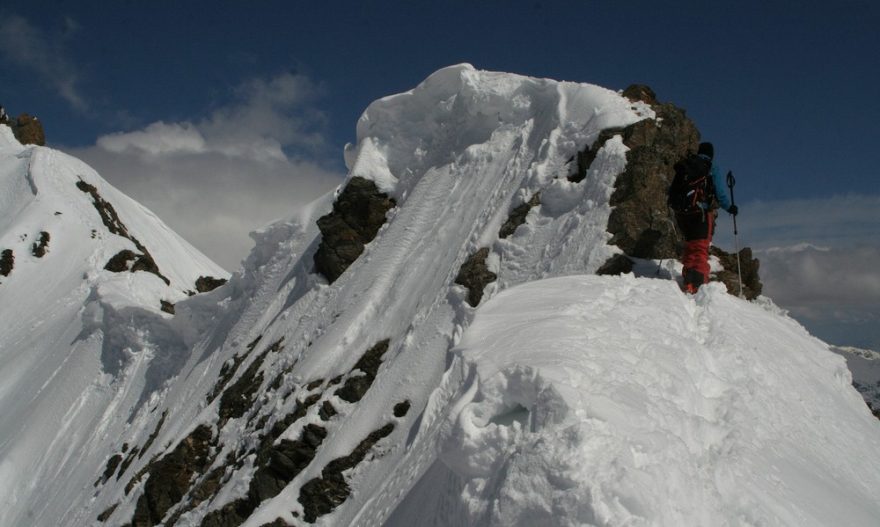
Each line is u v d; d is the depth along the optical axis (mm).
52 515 24500
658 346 7297
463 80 18734
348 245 19859
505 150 17469
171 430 21406
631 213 12836
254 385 18828
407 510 8242
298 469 14516
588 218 13352
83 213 57812
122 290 34594
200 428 19281
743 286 13398
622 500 4480
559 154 15359
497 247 14695
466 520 5387
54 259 52625
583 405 5301
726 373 7758
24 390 34469
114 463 23875
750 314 10109
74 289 50062
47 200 57156
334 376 15766
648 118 14445
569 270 12812
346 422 13969
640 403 5719
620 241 12695
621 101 15273
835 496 6223
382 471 12305
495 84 18281
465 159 18359
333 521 12531
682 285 11500
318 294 19812
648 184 13086
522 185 15438
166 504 18578
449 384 11234
